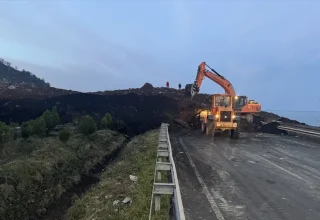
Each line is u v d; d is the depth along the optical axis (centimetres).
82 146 1511
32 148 1312
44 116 1744
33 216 824
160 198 614
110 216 666
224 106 2125
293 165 1149
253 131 2769
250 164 1156
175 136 2183
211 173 990
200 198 723
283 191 793
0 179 870
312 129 2117
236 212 632
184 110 2988
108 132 2062
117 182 961
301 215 620
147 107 2916
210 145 1692
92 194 913
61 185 1031
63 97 2627
